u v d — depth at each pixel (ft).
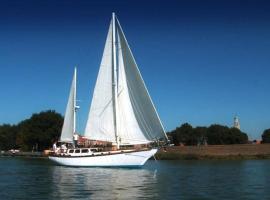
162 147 206.18
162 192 117.60
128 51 209.56
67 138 240.53
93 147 222.48
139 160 207.31
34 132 460.14
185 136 547.49
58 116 466.70
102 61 219.61
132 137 211.61
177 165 249.75
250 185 135.03
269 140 583.99
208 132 547.08
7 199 105.29
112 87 217.56
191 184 137.28
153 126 205.36
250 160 329.72
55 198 106.73
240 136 536.83
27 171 194.90
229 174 178.19
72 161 218.79
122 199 104.73
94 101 221.87
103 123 219.41
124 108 213.05
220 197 108.88
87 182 143.33
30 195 112.16
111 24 217.15
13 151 482.69
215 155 369.30
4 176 168.45
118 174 174.70
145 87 203.10
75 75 241.14
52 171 192.85
